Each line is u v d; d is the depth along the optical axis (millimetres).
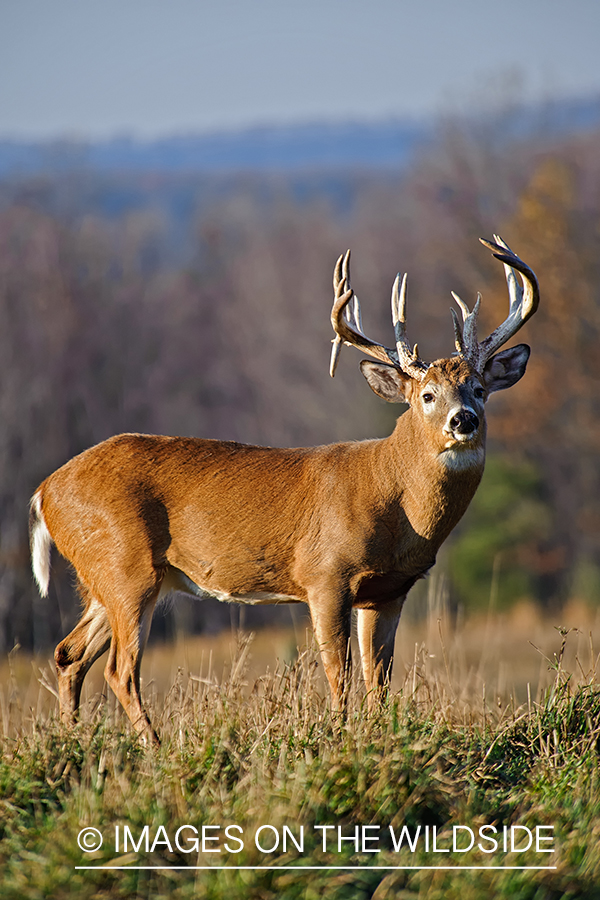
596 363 85000
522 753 15922
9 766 14336
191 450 19375
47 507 19766
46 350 86500
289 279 110625
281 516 18719
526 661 40906
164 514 19188
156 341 99250
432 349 94062
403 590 19016
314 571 18562
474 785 13914
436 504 18125
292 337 103062
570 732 16391
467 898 11164
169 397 97625
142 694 19391
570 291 85438
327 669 18188
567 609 77562
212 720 15711
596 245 86438
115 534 18938
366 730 14609
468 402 17781
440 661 22984
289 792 12906
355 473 18578
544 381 84812
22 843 12562
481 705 18344
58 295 90750
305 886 11359
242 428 98875
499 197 95000
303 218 140750
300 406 97750
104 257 103062
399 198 137000
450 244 94625
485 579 79812
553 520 83625
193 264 127250
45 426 84125
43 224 96938
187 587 19922
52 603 69750
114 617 18984
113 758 14312
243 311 105688
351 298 20141
